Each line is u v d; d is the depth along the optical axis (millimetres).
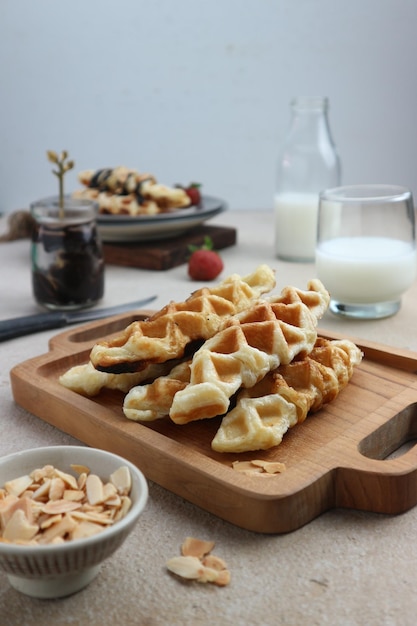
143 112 1570
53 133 1580
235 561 492
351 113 1552
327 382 595
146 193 1021
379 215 812
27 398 641
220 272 957
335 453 540
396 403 598
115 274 991
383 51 1517
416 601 454
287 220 1005
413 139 1565
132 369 597
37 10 1505
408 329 787
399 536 509
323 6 1500
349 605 452
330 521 522
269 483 514
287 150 1020
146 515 529
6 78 1540
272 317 610
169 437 576
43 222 848
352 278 796
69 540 459
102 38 1526
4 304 891
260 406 567
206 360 569
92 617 451
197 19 1517
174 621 445
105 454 513
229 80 1551
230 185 1624
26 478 510
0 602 465
